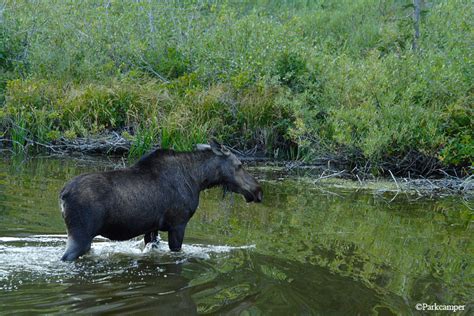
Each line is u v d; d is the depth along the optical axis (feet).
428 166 53.01
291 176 50.14
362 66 57.67
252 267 26.30
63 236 29.09
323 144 54.60
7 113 57.11
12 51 70.95
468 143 51.31
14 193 37.11
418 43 66.03
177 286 23.61
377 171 51.90
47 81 62.13
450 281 25.88
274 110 58.85
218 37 67.82
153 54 70.74
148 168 28.37
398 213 38.60
